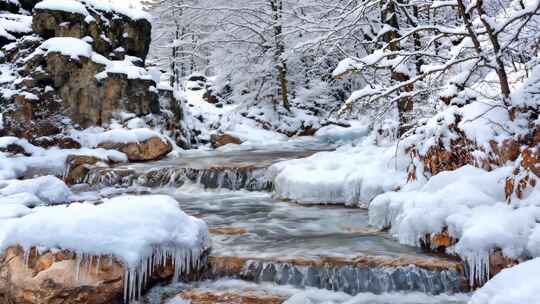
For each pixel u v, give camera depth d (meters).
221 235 6.21
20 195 8.20
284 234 6.21
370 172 7.83
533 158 4.97
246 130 20.55
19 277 4.16
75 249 4.23
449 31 6.62
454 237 4.95
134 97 14.43
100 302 4.23
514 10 7.59
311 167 9.05
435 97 8.54
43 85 13.33
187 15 25.02
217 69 25.28
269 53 22.39
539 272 3.14
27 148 12.37
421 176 6.66
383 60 8.16
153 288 4.68
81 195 9.88
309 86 24.97
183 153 14.87
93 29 14.57
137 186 10.57
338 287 4.64
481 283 4.49
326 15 14.16
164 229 4.72
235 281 4.89
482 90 7.90
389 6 10.45
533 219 4.54
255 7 22.62
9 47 14.18
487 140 5.82
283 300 4.36
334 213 7.46
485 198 5.12
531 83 5.85
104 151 12.48
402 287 4.59
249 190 9.88
